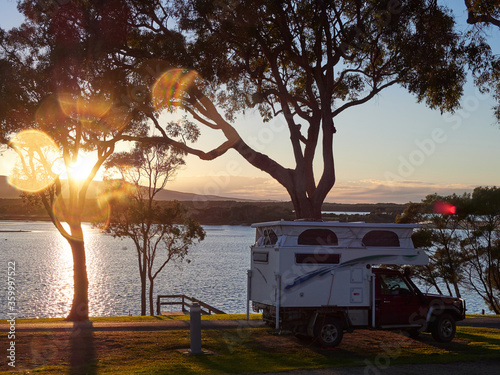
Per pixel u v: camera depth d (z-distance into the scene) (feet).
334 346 41.34
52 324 58.54
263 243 44.88
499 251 122.01
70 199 80.48
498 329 57.77
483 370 34.53
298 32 67.87
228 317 69.92
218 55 65.41
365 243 43.24
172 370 33.30
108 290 195.83
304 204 66.69
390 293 43.80
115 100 67.56
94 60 64.28
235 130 66.23
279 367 34.47
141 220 112.16
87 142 72.79
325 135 67.87
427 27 65.98
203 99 65.62
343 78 74.02
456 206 123.85
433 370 34.40
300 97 78.84
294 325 41.52
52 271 261.44
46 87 66.90
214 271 281.95
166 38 65.72
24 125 71.26
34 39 69.46
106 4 62.80
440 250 125.70
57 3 63.57
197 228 116.88
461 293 197.77
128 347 40.65
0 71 66.13
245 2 61.67
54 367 33.83
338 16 67.21
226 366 34.65
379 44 69.92
